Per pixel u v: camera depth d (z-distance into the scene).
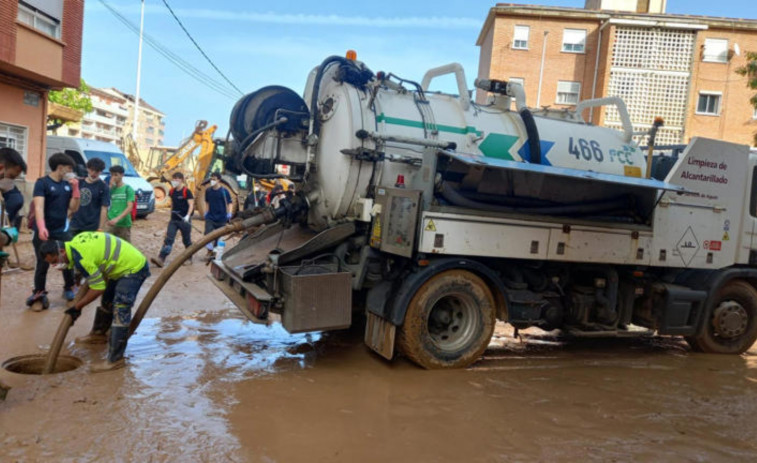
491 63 28.08
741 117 26.69
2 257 3.77
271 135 5.62
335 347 5.70
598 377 5.23
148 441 3.30
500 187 5.76
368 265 5.27
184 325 6.17
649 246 6.06
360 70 5.50
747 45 26.42
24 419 3.51
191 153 22.27
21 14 12.82
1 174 4.43
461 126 5.76
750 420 4.26
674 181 6.17
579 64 27.70
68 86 14.68
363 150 5.15
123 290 4.59
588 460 3.43
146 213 17.55
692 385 5.13
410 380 4.77
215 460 3.14
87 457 3.08
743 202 6.70
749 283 6.79
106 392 4.03
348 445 3.45
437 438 3.63
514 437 3.72
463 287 5.16
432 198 4.95
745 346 6.60
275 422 3.72
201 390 4.20
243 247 6.64
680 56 26.81
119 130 90.44
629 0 29.73
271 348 5.54
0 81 13.11
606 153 6.46
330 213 5.56
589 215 6.07
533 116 6.38
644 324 6.34
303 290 4.68
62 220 6.31
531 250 5.43
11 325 5.62
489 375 5.07
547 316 5.86
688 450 3.64
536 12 27.44
